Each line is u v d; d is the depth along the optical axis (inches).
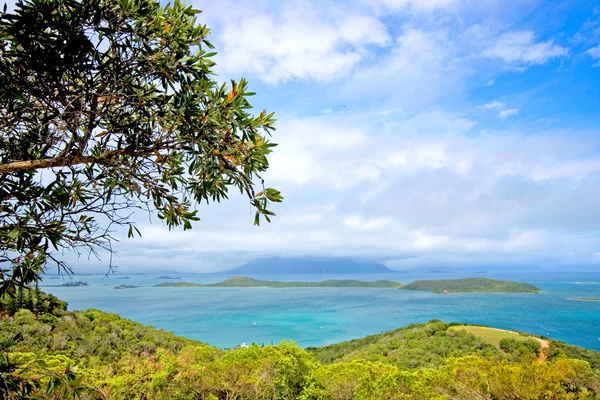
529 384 562.9
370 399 625.0
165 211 120.0
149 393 503.8
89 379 368.5
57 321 969.5
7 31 78.3
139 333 1291.8
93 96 90.0
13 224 88.0
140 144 99.7
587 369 580.1
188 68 98.8
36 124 87.8
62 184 100.7
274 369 631.8
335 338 4830.2
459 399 602.2
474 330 2367.1
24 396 93.3
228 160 101.3
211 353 655.8
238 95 100.1
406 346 2171.5
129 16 91.0
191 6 103.0
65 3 82.5
